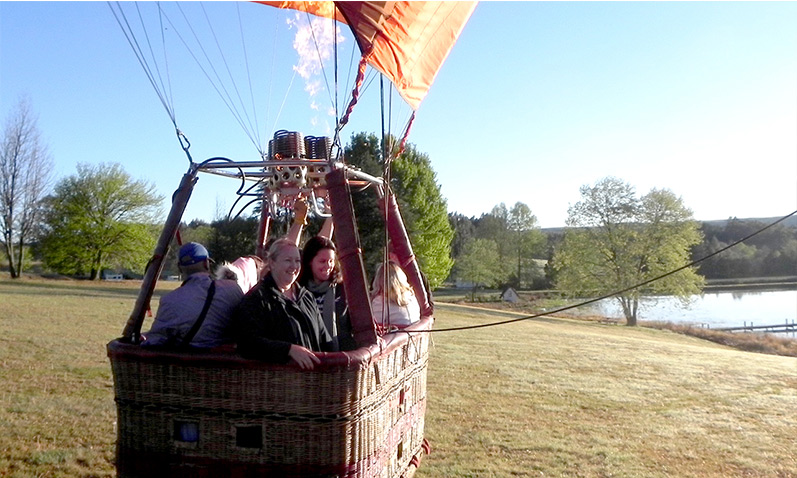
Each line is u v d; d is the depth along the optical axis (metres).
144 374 3.00
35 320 13.98
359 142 25.80
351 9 3.36
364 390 2.94
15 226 41.41
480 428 6.93
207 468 2.93
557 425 7.25
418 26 3.65
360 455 2.94
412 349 3.92
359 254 3.12
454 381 9.59
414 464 4.09
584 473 5.63
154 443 3.00
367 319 3.07
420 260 28.31
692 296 38.62
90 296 23.45
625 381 10.33
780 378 11.17
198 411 2.93
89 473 4.84
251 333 2.87
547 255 71.00
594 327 30.27
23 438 5.50
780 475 5.83
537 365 11.61
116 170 42.91
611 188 37.75
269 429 2.86
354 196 19.58
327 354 2.82
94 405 6.71
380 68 3.49
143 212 43.47
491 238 66.00
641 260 37.84
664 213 37.16
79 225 41.59
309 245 3.57
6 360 8.93
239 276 3.82
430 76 3.92
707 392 9.62
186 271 3.23
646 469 5.80
